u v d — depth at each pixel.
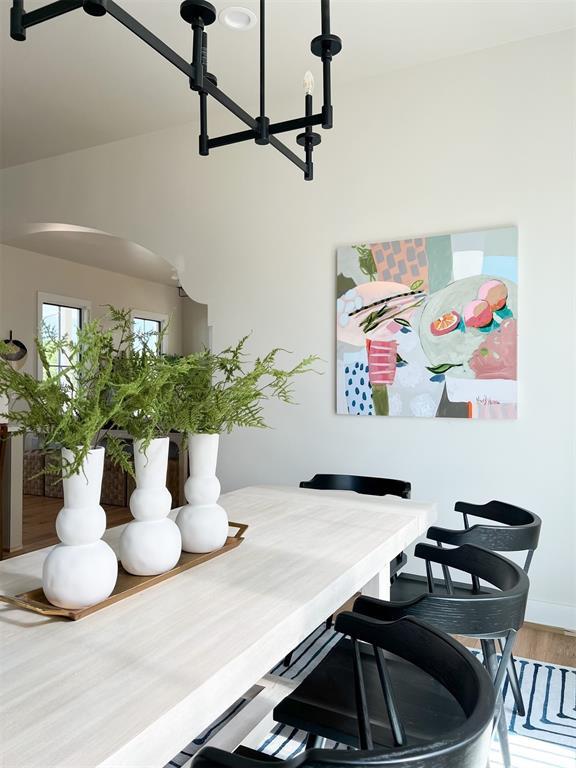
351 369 3.46
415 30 3.00
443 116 3.26
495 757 1.87
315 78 3.48
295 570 1.46
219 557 1.58
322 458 3.60
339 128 3.56
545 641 2.81
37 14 1.22
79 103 3.84
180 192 4.15
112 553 1.23
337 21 2.91
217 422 1.56
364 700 1.19
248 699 1.95
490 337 3.08
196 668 0.97
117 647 1.05
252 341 3.85
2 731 0.79
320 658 2.57
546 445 2.99
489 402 3.08
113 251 6.78
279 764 0.79
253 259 3.86
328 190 3.60
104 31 3.03
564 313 2.95
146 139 4.30
